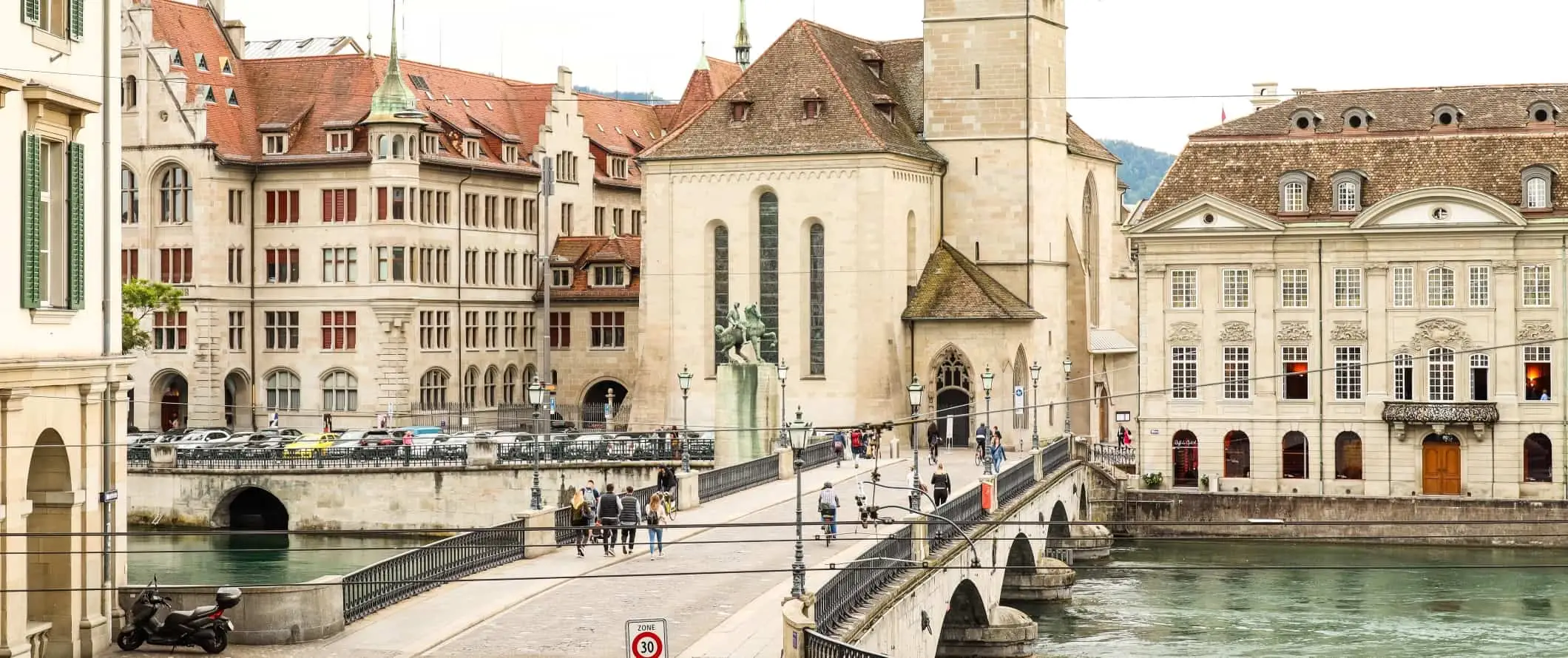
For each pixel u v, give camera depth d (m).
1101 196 140.38
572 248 140.38
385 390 126.56
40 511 47.16
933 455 102.81
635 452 102.00
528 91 144.75
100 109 48.16
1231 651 74.44
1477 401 105.94
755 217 119.06
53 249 46.75
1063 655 74.06
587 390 138.50
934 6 123.38
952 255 121.69
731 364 97.31
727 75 164.50
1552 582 89.62
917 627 59.88
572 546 69.00
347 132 127.62
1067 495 98.00
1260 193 109.69
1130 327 149.62
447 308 130.25
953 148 123.44
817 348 118.19
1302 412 108.81
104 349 48.91
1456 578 91.25
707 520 75.50
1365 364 102.94
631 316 137.38
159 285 120.75
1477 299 106.25
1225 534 105.75
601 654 49.16
